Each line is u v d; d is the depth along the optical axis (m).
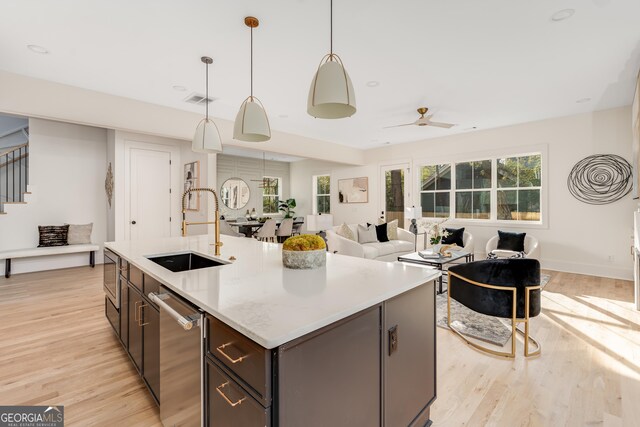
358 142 7.03
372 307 1.25
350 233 5.38
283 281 1.47
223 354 1.07
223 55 2.91
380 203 7.62
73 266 5.51
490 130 5.78
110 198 5.61
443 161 6.45
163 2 2.15
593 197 4.76
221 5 2.18
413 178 6.92
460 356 2.35
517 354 2.36
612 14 2.31
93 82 3.52
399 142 7.04
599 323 2.91
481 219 6.00
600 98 4.14
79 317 3.14
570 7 2.22
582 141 4.83
